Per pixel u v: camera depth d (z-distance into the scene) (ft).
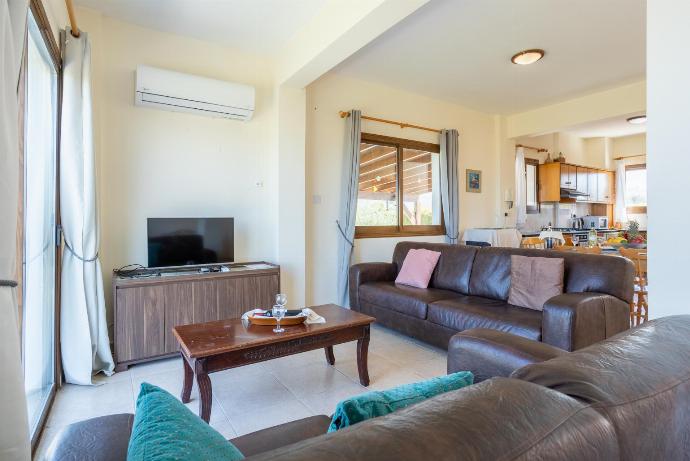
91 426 3.45
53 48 7.21
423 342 11.00
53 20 7.31
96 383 8.29
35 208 6.72
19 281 5.65
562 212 25.72
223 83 10.97
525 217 22.29
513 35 11.25
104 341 8.77
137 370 9.06
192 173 11.57
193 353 6.15
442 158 17.16
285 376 8.76
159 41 10.93
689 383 2.52
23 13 3.91
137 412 2.49
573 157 26.25
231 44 11.84
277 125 12.49
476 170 19.06
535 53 12.23
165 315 9.51
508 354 4.41
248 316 7.83
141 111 10.75
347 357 9.96
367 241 15.35
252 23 10.55
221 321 7.96
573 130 24.38
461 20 10.41
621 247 14.60
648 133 5.07
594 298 7.91
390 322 11.63
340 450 1.52
